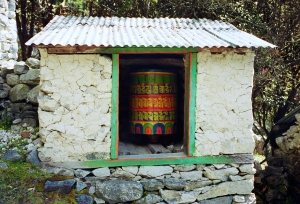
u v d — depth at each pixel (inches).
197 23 265.7
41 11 414.3
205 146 213.8
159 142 254.5
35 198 194.4
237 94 214.5
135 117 244.1
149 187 209.6
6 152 209.0
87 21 258.1
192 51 208.7
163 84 239.6
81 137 205.8
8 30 276.7
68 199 199.3
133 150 236.8
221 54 212.1
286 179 287.3
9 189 195.0
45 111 203.9
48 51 201.3
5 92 249.8
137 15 388.5
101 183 205.5
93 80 205.2
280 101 345.1
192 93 211.0
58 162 205.5
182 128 266.2
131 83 247.6
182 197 211.0
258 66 330.0
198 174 214.1
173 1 361.4
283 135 297.3
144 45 194.4
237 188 217.2
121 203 207.5
